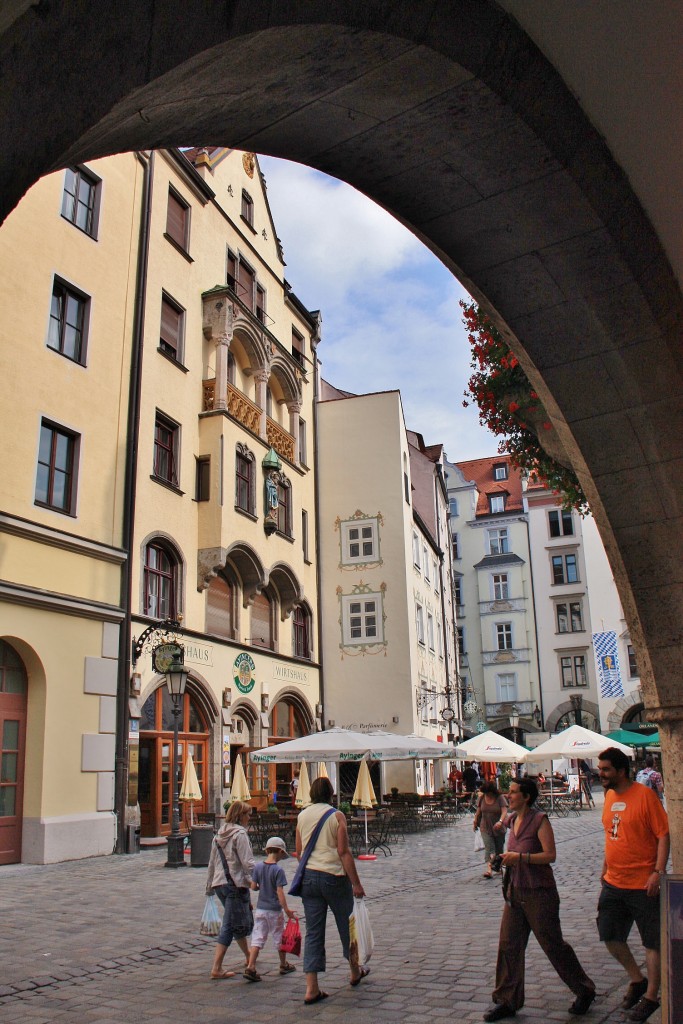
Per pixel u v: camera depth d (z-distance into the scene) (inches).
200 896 465.4
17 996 265.9
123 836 685.3
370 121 149.3
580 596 2060.8
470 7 135.3
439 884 521.3
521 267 170.6
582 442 183.6
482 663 2158.0
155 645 767.1
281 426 1109.7
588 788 1465.3
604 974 273.1
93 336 735.7
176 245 891.4
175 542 828.0
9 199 85.3
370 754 724.0
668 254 171.9
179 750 814.5
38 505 649.6
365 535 1254.9
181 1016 242.7
